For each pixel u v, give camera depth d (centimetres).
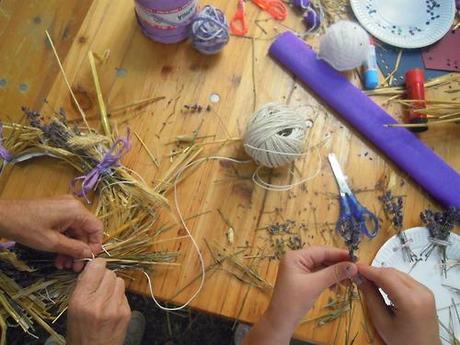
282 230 100
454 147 105
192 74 109
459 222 100
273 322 81
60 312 96
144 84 108
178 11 99
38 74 149
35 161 102
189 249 98
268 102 104
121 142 101
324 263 91
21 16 153
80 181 101
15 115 144
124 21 111
